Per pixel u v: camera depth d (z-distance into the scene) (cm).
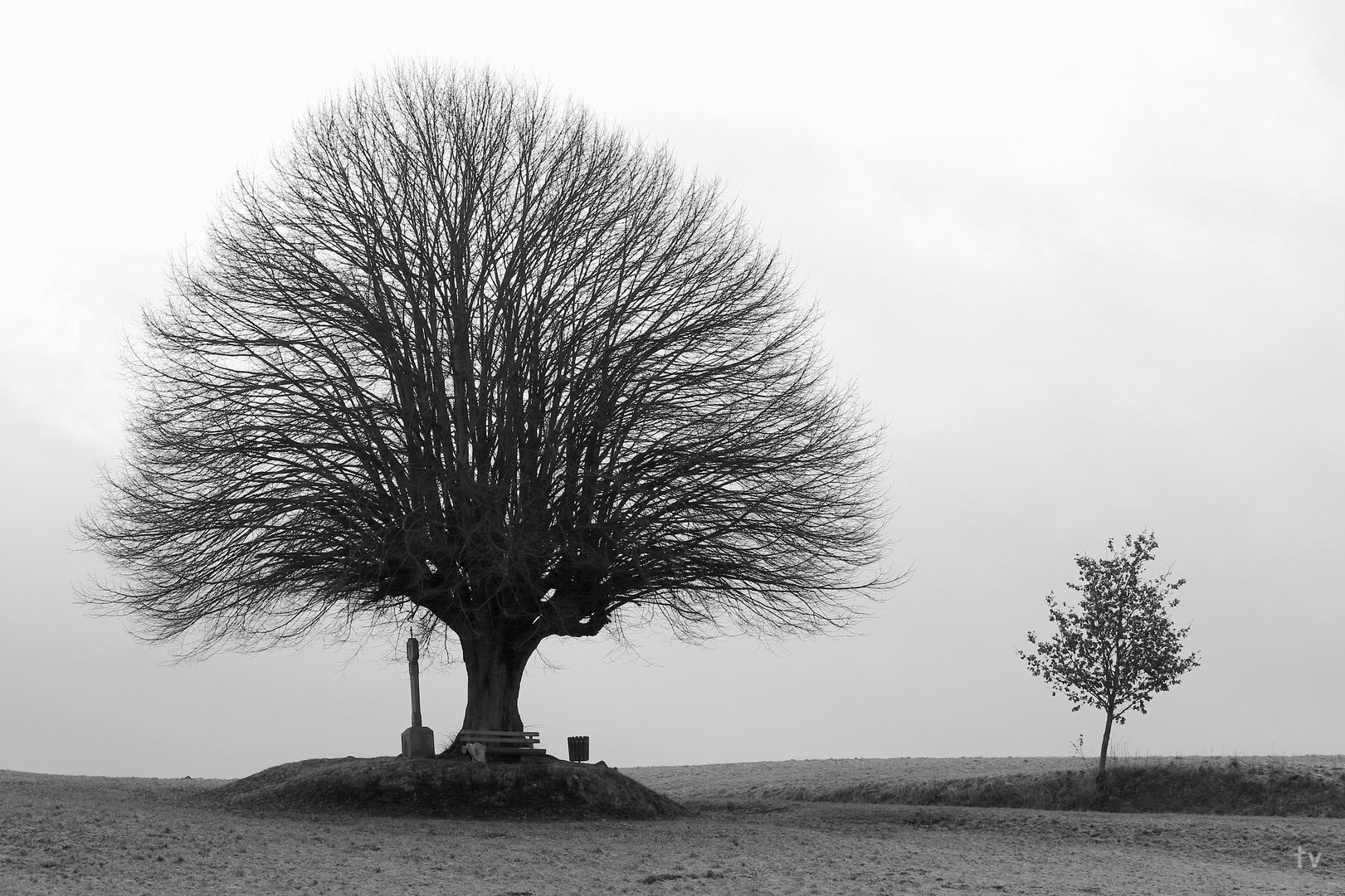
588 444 2639
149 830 1905
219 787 2764
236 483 2569
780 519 2648
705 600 2730
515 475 2612
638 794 2603
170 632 2664
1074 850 2177
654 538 2602
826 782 3412
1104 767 2998
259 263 2688
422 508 2531
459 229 2728
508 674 2741
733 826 2366
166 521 2556
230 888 1560
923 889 1739
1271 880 1928
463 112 2870
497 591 2470
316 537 2517
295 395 2625
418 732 2798
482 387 2641
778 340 2830
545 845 2019
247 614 2675
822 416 2788
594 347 2678
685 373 2694
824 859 1959
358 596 2695
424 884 1645
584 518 2592
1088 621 3025
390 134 2862
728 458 2616
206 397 2638
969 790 3100
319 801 2452
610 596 2700
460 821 2327
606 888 1673
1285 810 2717
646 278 2784
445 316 2697
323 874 1680
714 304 2794
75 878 1562
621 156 2934
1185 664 2980
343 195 2800
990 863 1995
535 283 2747
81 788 2677
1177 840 2291
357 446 2567
